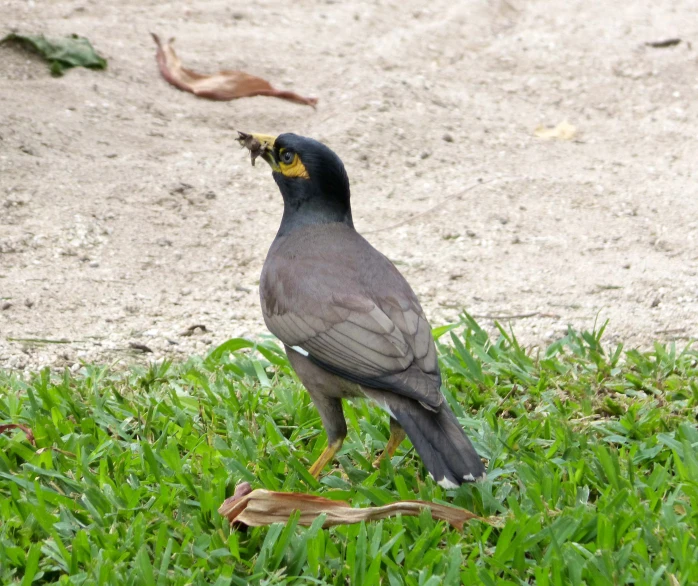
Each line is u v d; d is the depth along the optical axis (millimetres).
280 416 9133
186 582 6500
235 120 16266
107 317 11305
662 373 9883
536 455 8250
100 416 8891
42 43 17000
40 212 13352
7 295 11562
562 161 15836
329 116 16469
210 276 12422
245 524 7180
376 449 8625
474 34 19969
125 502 7504
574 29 20297
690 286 12203
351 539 7012
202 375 9859
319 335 7801
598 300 11938
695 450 8242
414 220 13922
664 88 18250
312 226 8695
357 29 19984
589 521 7059
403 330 7621
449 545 6980
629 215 14164
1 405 9133
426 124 16422
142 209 13688
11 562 6738
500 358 10203
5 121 15156
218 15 20219
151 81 17125
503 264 12867
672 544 6719
